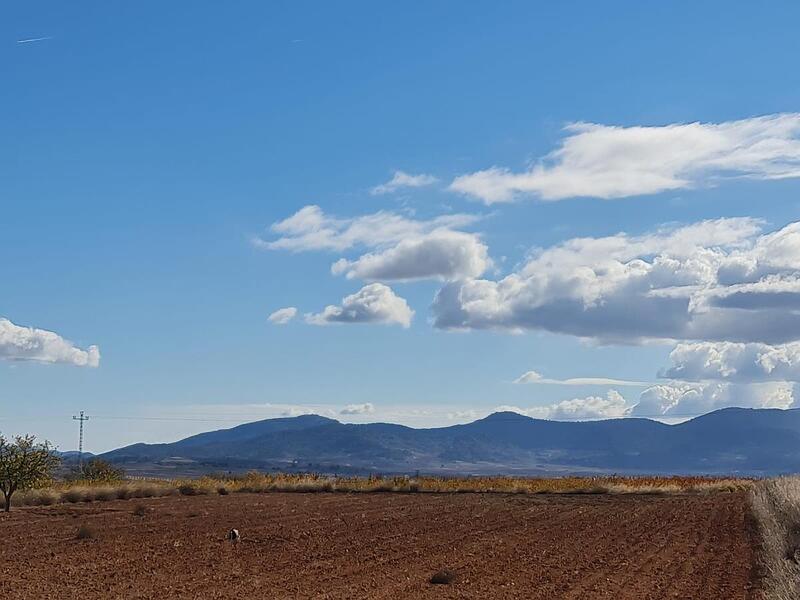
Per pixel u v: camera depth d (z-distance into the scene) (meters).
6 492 52.69
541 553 33.38
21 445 51.84
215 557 31.56
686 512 53.72
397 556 32.31
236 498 66.50
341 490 78.12
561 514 52.44
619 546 35.88
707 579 26.97
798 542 30.91
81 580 26.25
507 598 23.55
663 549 34.84
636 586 25.61
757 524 43.53
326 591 24.56
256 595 23.88
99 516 48.75
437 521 47.06
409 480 81.00
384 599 23.27
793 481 54.88
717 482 83.69
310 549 34.22
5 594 23.78
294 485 77.50
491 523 46.06
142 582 25.94
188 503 59.94
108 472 77.50
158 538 37.56
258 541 36.72
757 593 24.14
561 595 24.06
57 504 57.84
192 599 23.19
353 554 32.78
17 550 33.31
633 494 75.62
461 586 25.50
